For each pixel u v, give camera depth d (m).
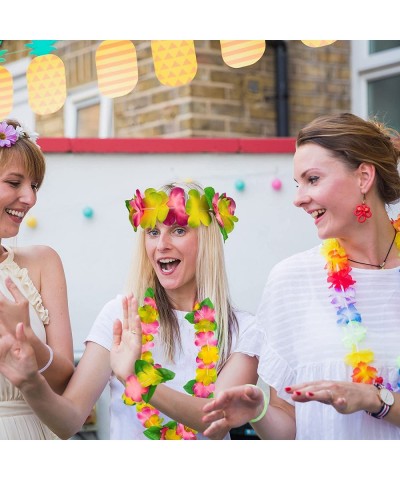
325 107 5.01
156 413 2.27
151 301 2.35
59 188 3.08
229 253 3.12
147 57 4.71
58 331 2.29
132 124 4.78
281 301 2.24
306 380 2.17
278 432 2.20
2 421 2.21
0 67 2.39
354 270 2.23
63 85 2.34
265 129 4.79
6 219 2.25
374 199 2.23
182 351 2.33
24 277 2.29
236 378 2.28
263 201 3.14
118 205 3.10
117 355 2.12
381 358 2.15
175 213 2.30
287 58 4.88
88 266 3.07
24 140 2.26
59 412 2.12
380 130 2.24
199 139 3.12
